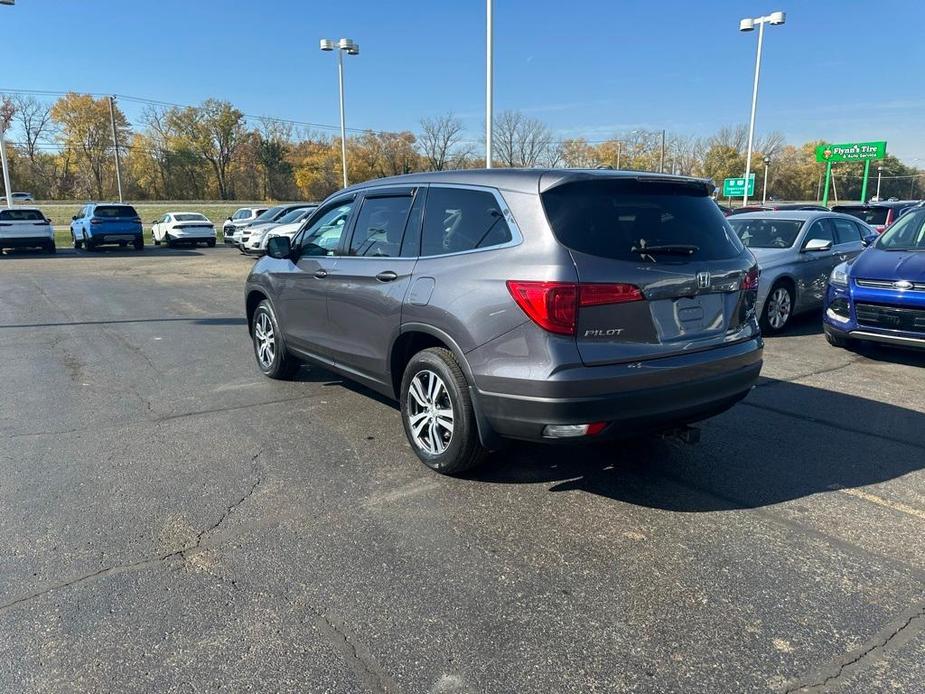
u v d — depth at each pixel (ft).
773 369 22.04
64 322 31.40
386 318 13.91
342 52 91.40
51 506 11.93
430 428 13.21
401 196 14.37
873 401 18.40
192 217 91.35
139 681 7.56
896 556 10.38
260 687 7.48
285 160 297.12
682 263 11.57
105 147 267.80
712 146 245.45
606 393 10.69
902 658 8.00
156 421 16.70
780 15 80.28
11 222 74.84
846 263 24.81
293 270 17.95
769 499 12.34
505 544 10.69
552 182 11.26
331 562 10.13
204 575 9.75
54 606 8.95
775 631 8.52
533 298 10.63
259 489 12.71
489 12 57.31
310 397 18.78
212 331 29.14
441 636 8.39
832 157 176.96
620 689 7.48
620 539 10.85
